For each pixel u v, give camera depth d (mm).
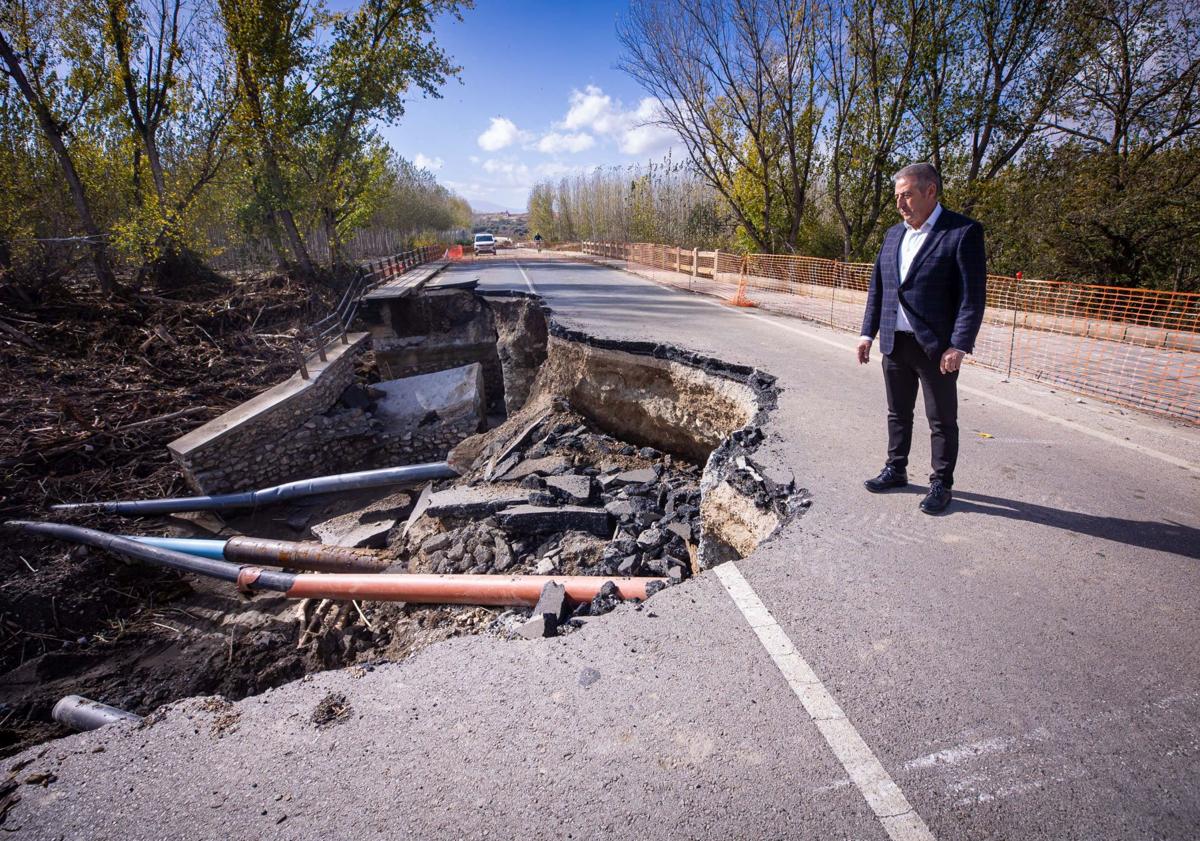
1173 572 3133
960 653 2580
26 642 7453
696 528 6320
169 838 1927
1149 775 1979
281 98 19125
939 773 2014
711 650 2674
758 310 13461
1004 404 6133
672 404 9023
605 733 2242
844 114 21016
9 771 2244
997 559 3307
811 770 2043
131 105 17484
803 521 3828
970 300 3318
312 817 1965
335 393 14516
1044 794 1925
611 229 54375
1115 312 11242
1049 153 17281
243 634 7559
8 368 12742
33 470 10336
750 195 25641
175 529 10039
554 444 9664
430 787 2049
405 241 54469
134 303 16391
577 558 6812
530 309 15359
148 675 7105
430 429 14305
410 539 8562
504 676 2592
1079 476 4348
